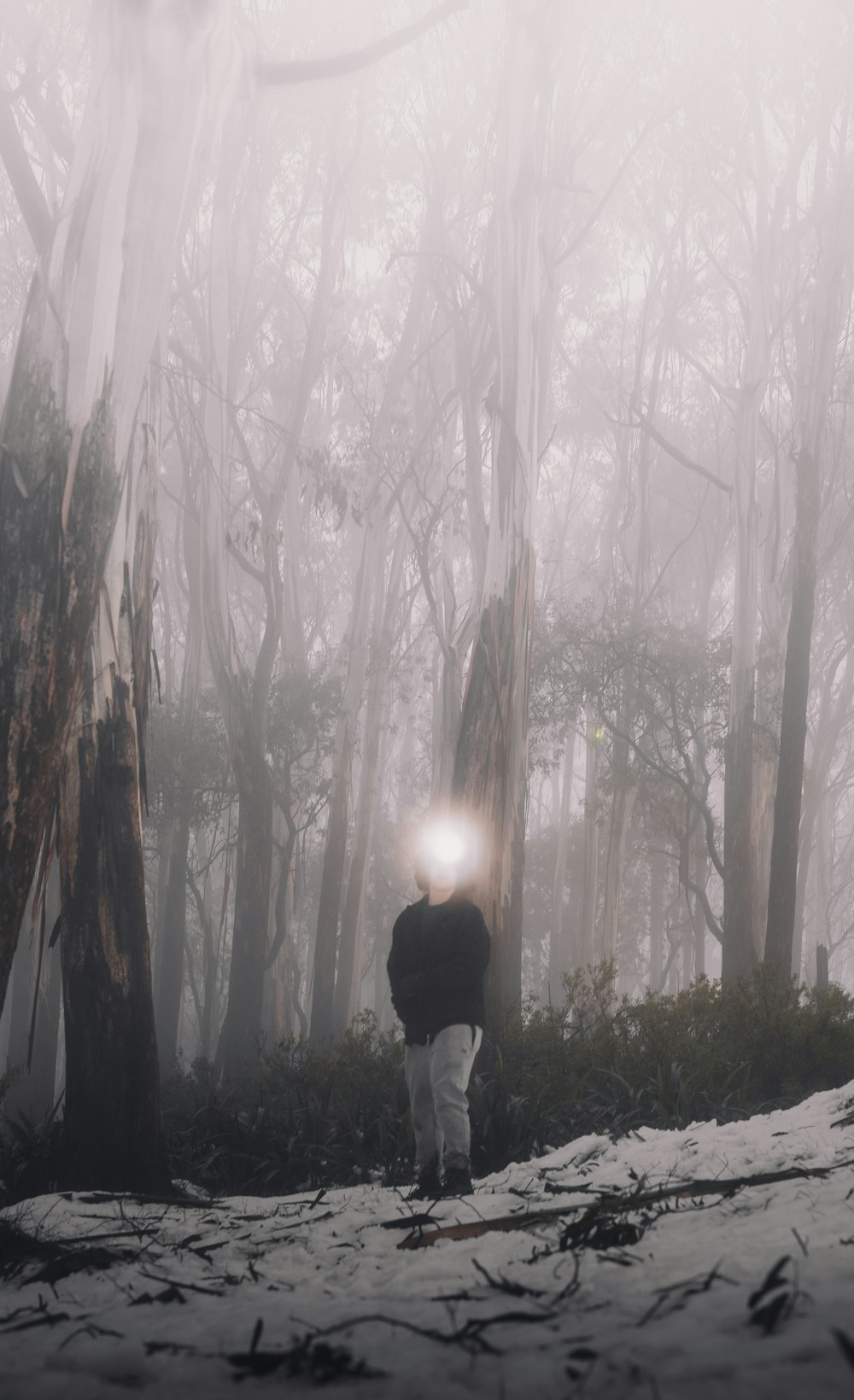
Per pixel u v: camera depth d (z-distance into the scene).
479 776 16.91
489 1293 2.87
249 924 23.91
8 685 7.82
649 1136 7.44
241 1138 9.95
